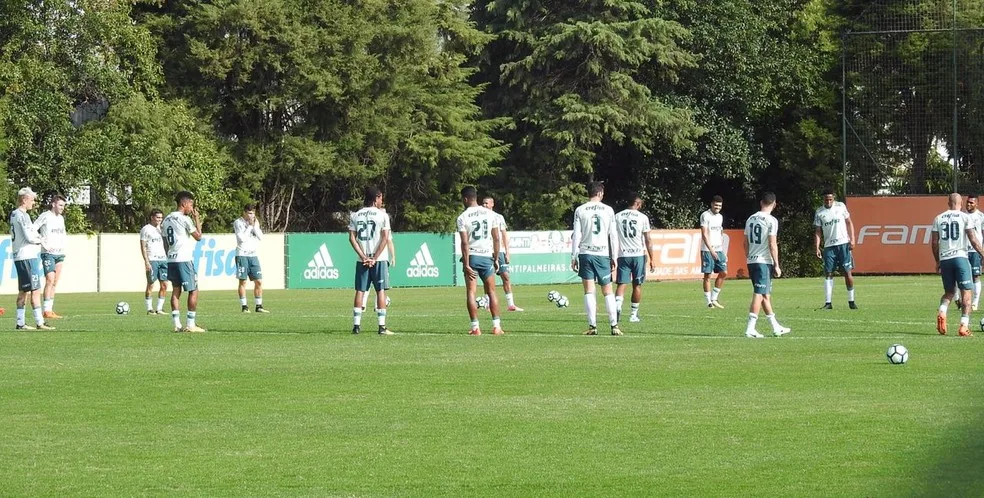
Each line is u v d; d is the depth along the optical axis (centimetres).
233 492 1535
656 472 1627
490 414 2105
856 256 8825
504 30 10588
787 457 1714
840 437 1853
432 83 10456
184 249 3853
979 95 8875
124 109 8462
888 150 9056
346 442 1859
